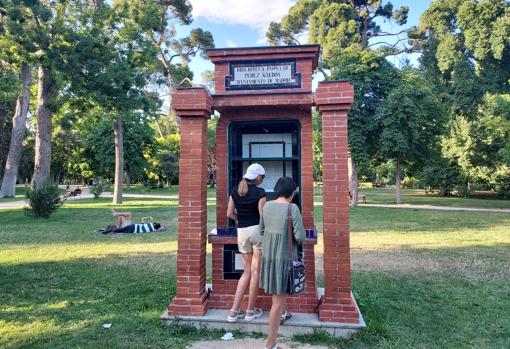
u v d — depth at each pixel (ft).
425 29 120.98
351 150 72.13
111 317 16.15
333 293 14.70
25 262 27.17
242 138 17.61
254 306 15.07
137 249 32.50
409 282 21.90
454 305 17.95
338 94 14.90
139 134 129.59
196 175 15.84
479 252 31.19
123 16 69.67
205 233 16.48
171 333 14.42
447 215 61.98
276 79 16.28
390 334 14.28
